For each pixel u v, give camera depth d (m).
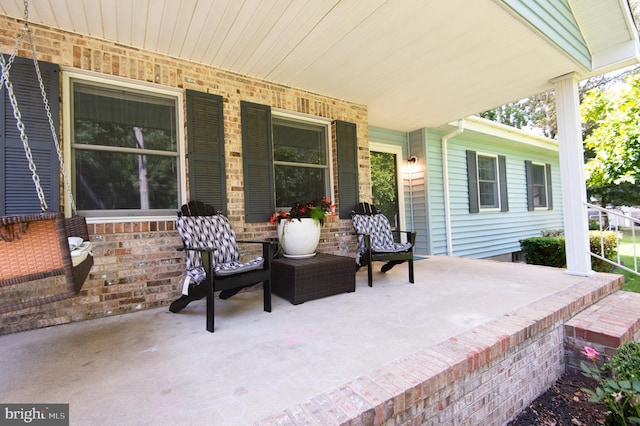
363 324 2.27
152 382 1.54
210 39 2.86
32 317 2.39
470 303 2.69
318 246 4.08
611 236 6.04
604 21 3.31
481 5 2.48
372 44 3.01
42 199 1.61
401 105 4.72
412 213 6.18
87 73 2.74
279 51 3.10
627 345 1.93
